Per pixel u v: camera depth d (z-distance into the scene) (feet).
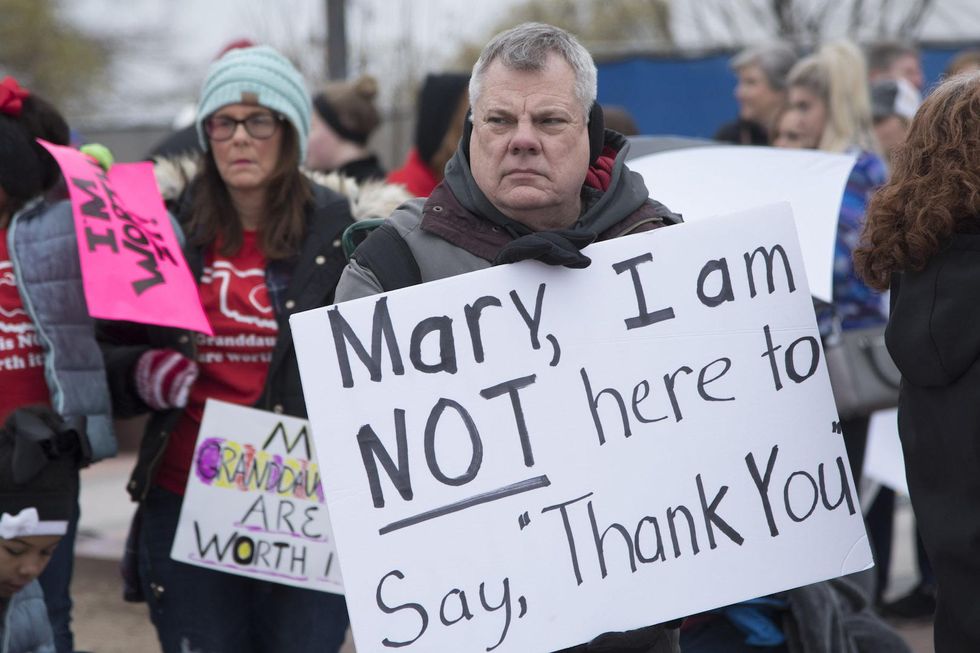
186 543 37.55
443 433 26.32
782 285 28.30
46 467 31.37
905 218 26.55
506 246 26.73
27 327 37.32
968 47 94.84
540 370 26.89
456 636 25.88
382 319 26.37
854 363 48.03
